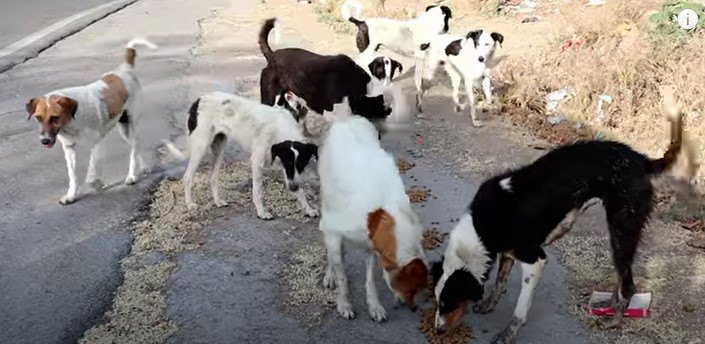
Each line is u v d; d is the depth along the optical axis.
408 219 3.27
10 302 3.50
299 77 4.66
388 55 6.31
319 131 4.70
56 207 4.19
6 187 4.37
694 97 4.65
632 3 5.94
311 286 3.59
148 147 4.83
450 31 6.71
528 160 4.62
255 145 4.06
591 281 3.59
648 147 4.56
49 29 7.60
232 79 6.03
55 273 3.68
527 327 3.35
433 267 3.33
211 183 4.20
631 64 5.09
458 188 4.36
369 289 3.41
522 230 3.19
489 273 3.22
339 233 3.34
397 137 4.93
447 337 3.29
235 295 3.55
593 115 4.96
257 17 8.27
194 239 3.94
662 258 3.73
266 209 4.15
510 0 7.67
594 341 3.28
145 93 5.71
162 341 3.30
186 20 8.20
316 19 7.98
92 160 4.33
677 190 4.14
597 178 3.21
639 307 3.40
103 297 3.54
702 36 5.41
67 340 3.31
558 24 6.27
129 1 9.37
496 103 5.31
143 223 4.06
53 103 4.03
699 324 3.35
